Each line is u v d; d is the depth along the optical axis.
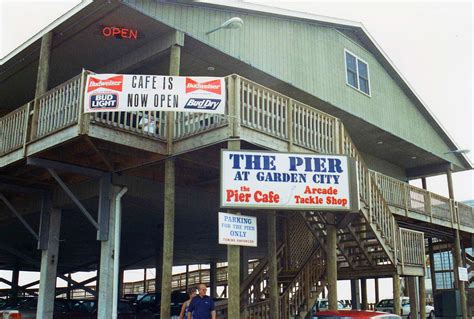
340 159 11.27
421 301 16.38
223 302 14.17
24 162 12.14
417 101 22.34
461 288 19.34
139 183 13.54
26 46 13.48
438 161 24.23
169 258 10.98
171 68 12.56
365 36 19.80
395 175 24.50
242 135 10.69
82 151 11.57
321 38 17.97
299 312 14.20
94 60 14.69
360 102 19.16
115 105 10.33
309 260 15.06
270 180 10.68
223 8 14.00
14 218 16.62
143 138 11.31
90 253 27.28
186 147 11.40
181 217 17.06
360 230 14.10
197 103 10.53
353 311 9.45
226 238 10.05
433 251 25.80
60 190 14.49
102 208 12.55
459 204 22.30
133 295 26.34
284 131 11.96
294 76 16.31
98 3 11.61
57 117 11.16
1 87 16.59
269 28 15.75
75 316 16.59
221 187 10.38
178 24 12.75
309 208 10.80
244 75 15.43
